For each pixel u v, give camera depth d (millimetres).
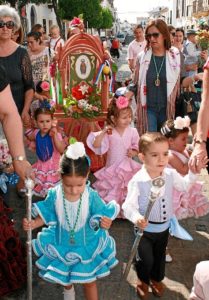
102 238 2430
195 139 2777
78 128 4984
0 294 2717
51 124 4043
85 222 2443
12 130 2494
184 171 3213
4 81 2441
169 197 2711
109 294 2793
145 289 2742
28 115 4133
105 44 4918
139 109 4336
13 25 3725
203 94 2818
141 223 2404
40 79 5801
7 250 2715
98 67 4914
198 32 6828
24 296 2773
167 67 4152
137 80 4344
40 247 2443
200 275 1871
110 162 3988
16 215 3924
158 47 4113
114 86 5328
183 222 3842
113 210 2420
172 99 4223
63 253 2398
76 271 2352
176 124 3156
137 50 8172
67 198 2404
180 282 2934
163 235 2730
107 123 4039
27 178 2312
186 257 3248
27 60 3949
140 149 2672
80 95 4957
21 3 15938
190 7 37281
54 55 4832
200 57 6711
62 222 2438
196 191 3191
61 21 24391
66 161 2285
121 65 20391
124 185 3852
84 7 25281
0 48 3812
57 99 4895
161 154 2578
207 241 3504
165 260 2916
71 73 4918
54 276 2352
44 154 4043
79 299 2736
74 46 4809
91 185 4203
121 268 3094
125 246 3412
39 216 2439
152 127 4305
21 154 2480
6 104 2469
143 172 2689
